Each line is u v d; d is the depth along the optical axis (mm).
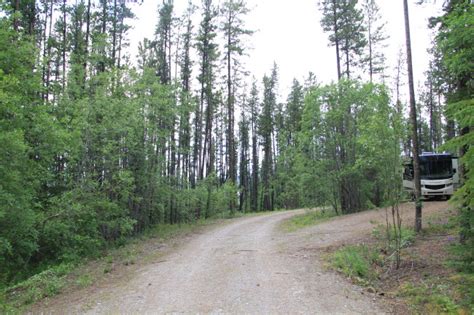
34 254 14688
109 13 25281
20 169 12320
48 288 8836
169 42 29906
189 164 33625
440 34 8273
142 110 18812
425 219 14562
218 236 17141
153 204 21906
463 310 6594
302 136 23797
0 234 11742
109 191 16812
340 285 8203
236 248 13234
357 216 19688
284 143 37875
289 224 21219
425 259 9812
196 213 30062
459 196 6801
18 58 13031
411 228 13289
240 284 8344
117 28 26422
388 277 9023
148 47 26641
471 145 6684
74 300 7887
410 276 8883
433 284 8172
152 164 20844
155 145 20734
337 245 12227
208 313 6539
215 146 53938
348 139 22172
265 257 11305
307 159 24047
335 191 23719
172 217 26547
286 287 8031
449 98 10477
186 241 16016
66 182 16328
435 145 40688
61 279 9844
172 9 29594
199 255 12234
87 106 15719
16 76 12508
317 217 23125
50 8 22875
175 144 23547
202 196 28406
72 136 14102
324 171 23531
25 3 18859
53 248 14758
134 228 20203
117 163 17469
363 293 7758
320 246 12469
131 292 8117
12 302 8281
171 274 9617
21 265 13594
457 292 7480
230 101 32438
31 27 20469
